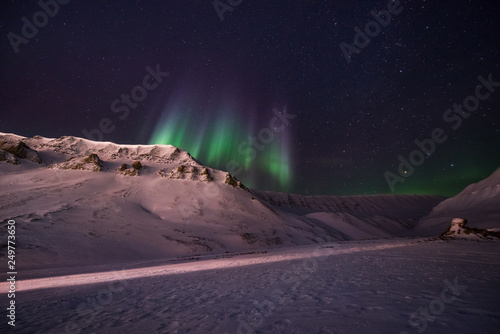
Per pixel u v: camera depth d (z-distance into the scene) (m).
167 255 32.09
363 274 8.83
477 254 12.65
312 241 54.00
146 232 37.66
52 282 12.81
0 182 48.47
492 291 5.41
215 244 39.06
